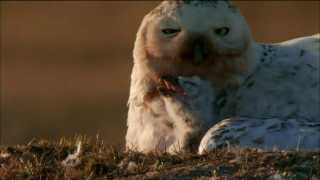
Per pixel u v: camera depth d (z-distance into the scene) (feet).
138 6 148.25
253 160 35.35
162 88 39.17
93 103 105.19
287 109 39.68
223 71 39.06
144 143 39.40
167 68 38.99
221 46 38.55
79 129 95.35
